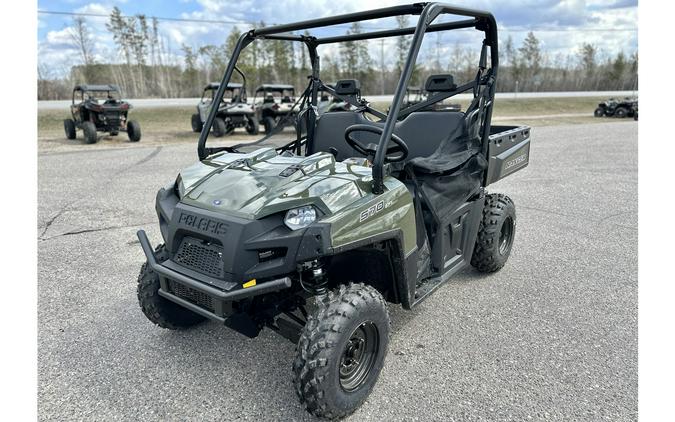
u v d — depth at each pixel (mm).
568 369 2510
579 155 10625
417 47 2258
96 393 2326
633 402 2240
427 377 2445
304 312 2559
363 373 2225
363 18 2551
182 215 2312
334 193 2172
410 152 3332
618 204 6062
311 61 3607
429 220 2920
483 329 2934
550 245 4477
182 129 17172
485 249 3543
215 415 2170
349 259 2533
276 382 2422
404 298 2520
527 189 6996
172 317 2768
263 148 2924
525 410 2191
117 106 13188
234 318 2105
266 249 2111
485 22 2967
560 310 3180
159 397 2299
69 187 6910
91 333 2889
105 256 4160
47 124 17203
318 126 3553
